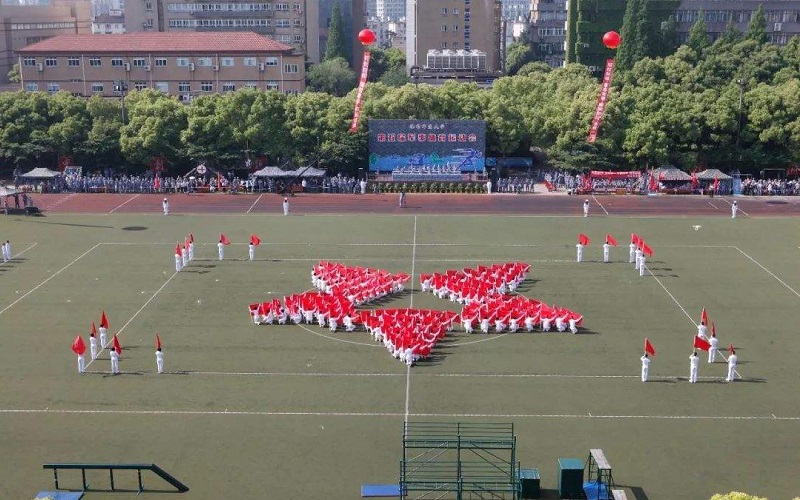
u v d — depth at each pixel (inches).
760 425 2148.1
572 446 2042.3
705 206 4635.8
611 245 3698.3
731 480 1898.4
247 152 5241.1
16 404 2256.4
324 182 5022.1
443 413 2208.4
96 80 7313.0
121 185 4968.0
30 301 3048.7
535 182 5344.5
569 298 3090.6
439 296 3100.4
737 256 3631.9
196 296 3102.9
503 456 1998.0
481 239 3912.4
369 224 4207.7
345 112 5241.1
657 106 5246.1
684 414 2206.0
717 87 5846.5
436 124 5064.0
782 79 5861.2
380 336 2696.9
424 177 5108.3
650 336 2733.8
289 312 2842.0
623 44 7145.7
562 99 5497.1
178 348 2625.5
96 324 2824.8
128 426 2142.0
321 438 2084.2
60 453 2012.8
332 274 3206.2
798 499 1646.2
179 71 7347.4
